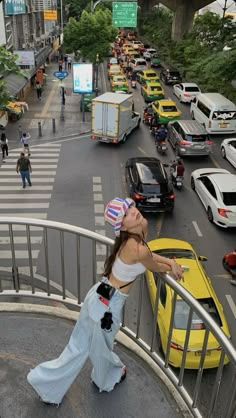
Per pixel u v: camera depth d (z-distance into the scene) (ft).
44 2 144.56
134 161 57.72
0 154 74.28
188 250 36.63
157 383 10.61
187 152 71.51
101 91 127.54
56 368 9.48
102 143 81.35
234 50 83.35
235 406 8.07
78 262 12.03
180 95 112.68
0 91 31.01
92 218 51.93
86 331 9.21
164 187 52.19
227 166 70.90
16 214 52.85
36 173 66.18
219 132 84.58
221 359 8.07
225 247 46.52
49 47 158.71
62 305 15.84
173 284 8.77
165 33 195.00
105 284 8.75
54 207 54.85
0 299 16.90
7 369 10.99
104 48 123.24
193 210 54.60
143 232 8.36
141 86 126.72
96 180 63.72
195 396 9.64
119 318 8.98
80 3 219.82
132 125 86.22
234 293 37.96
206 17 134.21
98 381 9.98
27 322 12.49
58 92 125.70
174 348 25.80
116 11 108.47
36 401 10.18
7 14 99.14
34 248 43.70
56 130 89.56
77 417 9.81
